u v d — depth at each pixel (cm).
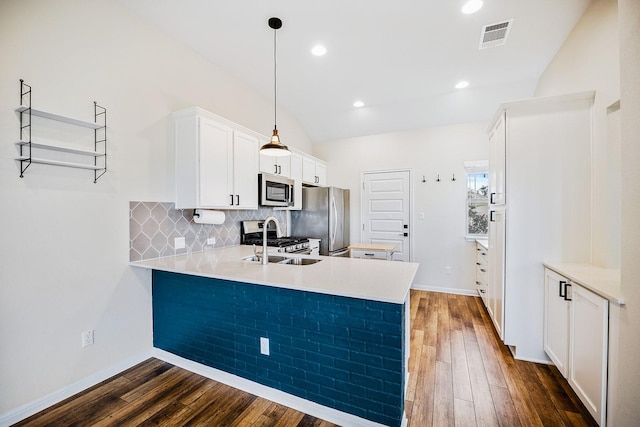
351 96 381
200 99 281
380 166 481
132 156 223
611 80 190
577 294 176
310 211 438
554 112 221
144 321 233
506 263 236
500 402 181
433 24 232
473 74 318
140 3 211
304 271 196
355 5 211
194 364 215
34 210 171
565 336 192
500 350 249
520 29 238
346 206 488
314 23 232
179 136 251
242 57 285
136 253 226
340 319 161
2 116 157
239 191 289
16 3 162
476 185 432
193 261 232
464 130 430
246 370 192
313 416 169
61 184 183
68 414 171
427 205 450
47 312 177
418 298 405
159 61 242
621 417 134
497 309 267
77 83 189
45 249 176
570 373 185
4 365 160
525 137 228
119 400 183
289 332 176
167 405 179
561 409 174
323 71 312
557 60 271
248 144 303
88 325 197
